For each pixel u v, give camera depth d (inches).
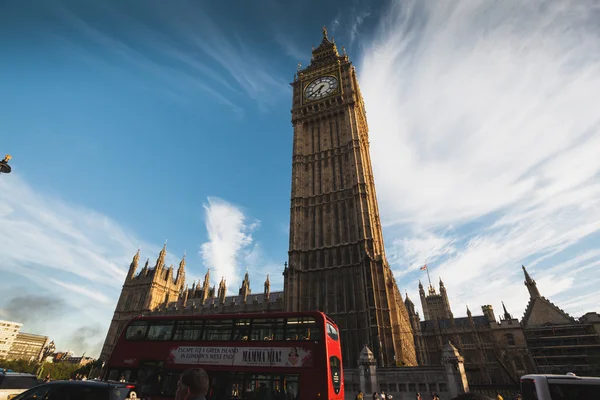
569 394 543.8
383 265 1583.4
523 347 2635.3
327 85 2497.5
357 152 2004.2
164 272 3607.3
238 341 676.7
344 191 1920.5
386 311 1457.9
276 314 698.2
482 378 2706.7
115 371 716.7
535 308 3002.0
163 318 766.5
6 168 611.5
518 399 850.1
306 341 642.8
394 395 1149.7
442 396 1095.0
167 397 645.3
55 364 3828.7
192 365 668.1
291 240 1854.1
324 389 578.2
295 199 2006.6
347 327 1487.5
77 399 432.8
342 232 1781.5
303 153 2246.6
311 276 1705.2
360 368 1202.0
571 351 2561.5
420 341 3326.8
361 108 2637.8
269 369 623.8
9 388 637.9
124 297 3400.6
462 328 3201.3
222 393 619.2
